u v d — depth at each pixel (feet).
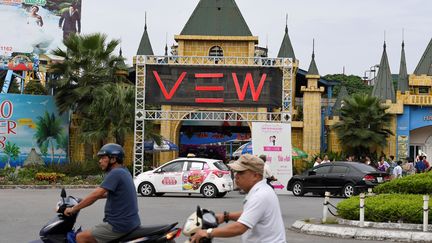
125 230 29.53
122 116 139.13
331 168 103.76
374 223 55.98
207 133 177.99
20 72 207.21
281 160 92.38
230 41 167.84
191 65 117.50
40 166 140.26
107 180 29.55
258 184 21.93
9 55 211.00
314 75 167.32
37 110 156.56
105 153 30.22
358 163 103.50
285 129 92.84
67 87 153.48
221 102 117.39
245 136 177.17
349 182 100.94
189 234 21.76
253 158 22.03
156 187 98.63
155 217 65.98
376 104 162.09
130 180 30.07
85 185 124.16
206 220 21.72
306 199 97.71
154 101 117.50
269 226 21.50
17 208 75.25
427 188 66.03
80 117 152.15
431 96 167.02
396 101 172.04
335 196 105.70
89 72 150.71
